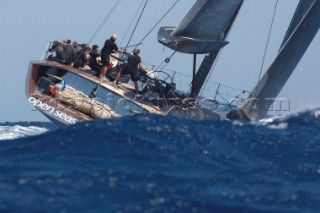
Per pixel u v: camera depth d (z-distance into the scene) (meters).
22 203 48.28
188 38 106.25
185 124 76.44
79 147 66.88
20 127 111.81
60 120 97.75
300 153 70.19
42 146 68.44
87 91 101.44
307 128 83.88
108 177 55.53
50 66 103.56
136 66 101.69
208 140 71.31
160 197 50.59
